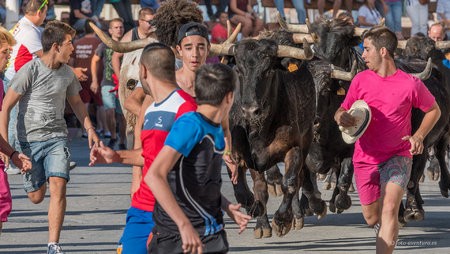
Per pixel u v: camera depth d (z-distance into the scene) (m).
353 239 25.53
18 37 30.09
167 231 14.49
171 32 20.84
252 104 23.25
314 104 25.38
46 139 22.08
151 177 13.91
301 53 23.41
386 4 55.56
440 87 29.48
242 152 24.33
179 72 18.17
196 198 14.41
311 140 25.48
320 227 27.69
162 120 15.30
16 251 23.02
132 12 54.62
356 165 20.34
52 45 22.08
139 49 24.45
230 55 24.45
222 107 14.46
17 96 22.00
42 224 27.05
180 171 14.31
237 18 52.66
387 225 19.33
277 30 26.67
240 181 24.61
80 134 54.22
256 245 24.58
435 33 38.69
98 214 29.27
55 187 21.64
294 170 24.52
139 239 15.43
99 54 48.91
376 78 20.00
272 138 24.30
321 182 39.53
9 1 45.50
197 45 17.94
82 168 41.97
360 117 19.67
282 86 24.23
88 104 53.25
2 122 21.92
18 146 22.27
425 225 28.25
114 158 15.85
